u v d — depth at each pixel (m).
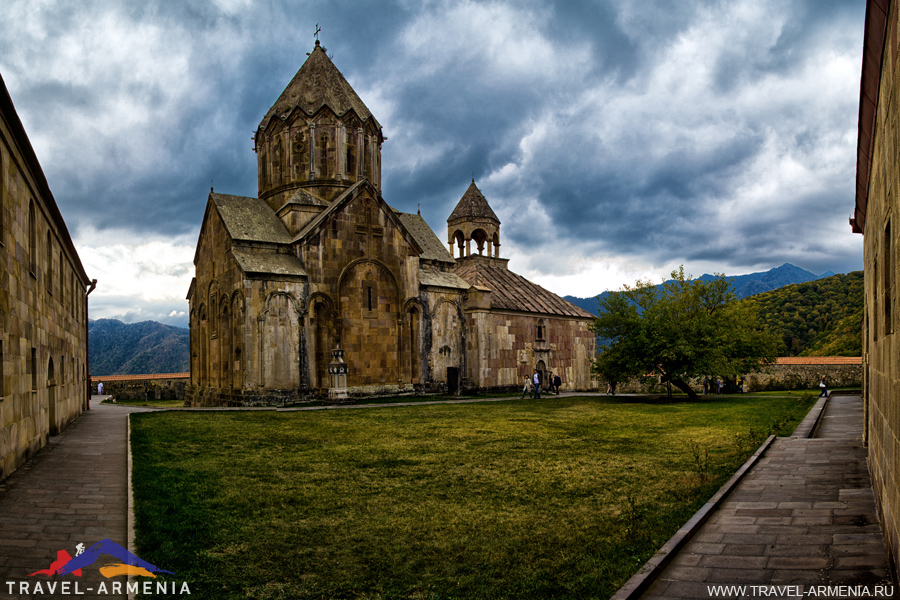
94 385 54.91
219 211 37.38
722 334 37.31
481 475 13.81
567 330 52.50
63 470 13.70
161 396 55.03
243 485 12.69
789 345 84.12
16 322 13.45
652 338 37.00
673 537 8.69
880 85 7.86
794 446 16.28
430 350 41.75
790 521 9.45
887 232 7.53
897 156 6.15
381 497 11.80
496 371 45.25
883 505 8.20
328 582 7.67
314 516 10.49
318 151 40.53
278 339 34.56
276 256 36.34
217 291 38.12
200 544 8.91
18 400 13.77
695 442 18.19
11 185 12.82
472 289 44.50
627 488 12.21
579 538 9.12
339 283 37.25
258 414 27.48
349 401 35.25
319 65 42.56
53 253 19.03
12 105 11.56
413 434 20.88
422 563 8.31
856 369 48.94
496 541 9.14
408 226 48.22
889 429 7.41
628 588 6.93
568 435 20.48
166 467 14.27
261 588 7.45
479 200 56.03
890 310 7.25
